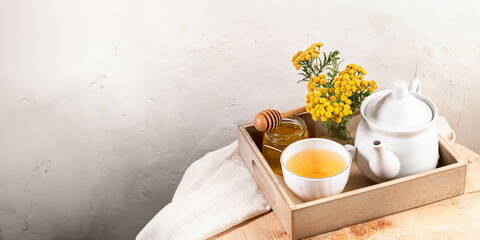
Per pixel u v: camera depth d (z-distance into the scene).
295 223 0.95
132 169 1.36
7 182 1.31
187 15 1.21
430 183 1.00
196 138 1.35
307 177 0.99
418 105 0.99
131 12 1.19
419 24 1.30
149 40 1.22
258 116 1.04
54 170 1.32
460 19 1.31
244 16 1.23
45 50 1.19
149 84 1.26
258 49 1.27
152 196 1.40
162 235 1.05
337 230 0.98
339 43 1.29
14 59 1.19
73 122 1.27
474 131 1.45
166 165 1.37
